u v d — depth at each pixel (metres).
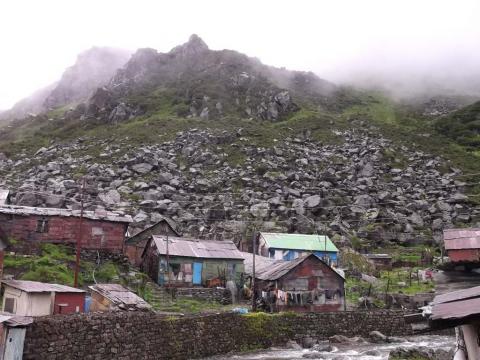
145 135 123.31
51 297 26.52
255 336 36.41
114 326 26.19
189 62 199.75
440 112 189.00
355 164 109.44
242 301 47.16
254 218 74.81
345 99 198.62
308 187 90.94
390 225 78.44
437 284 21.03
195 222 71.56
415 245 74.88
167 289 46.06
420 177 105.06
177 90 170.25
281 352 35.22
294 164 106.81
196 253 49.88
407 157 121.88
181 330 30.69
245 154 110.62
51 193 69.19
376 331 41.59
